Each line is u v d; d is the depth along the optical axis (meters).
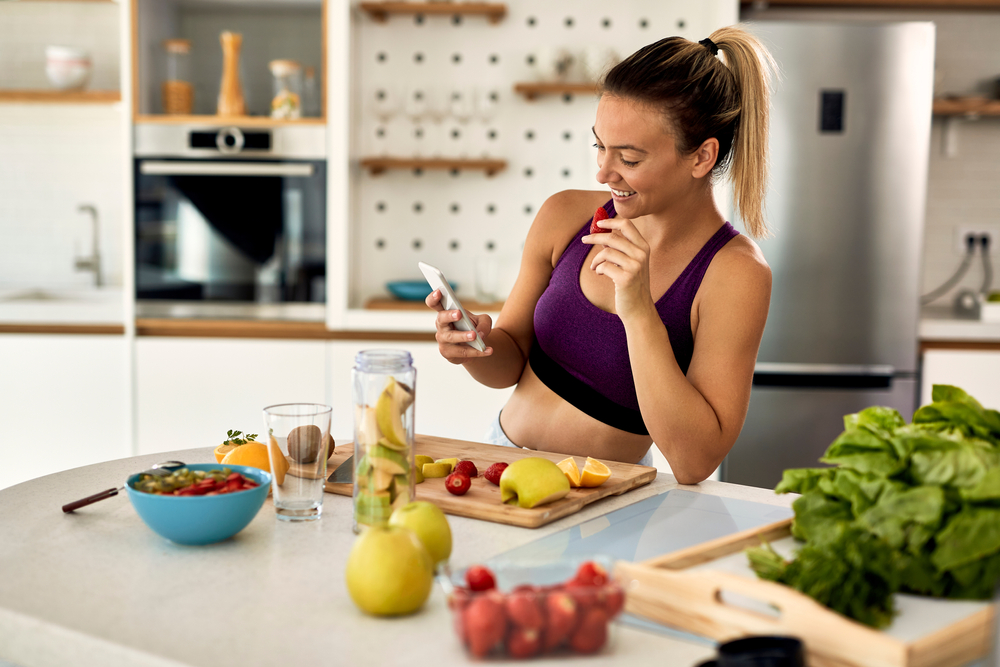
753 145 1.32
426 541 0.85
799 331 2.94
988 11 3.40
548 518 1.03
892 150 2.89
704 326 1.32
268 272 3.08
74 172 3.55
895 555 0.77
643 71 1.22
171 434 3.07
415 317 3.04
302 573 0.87
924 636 0.69
